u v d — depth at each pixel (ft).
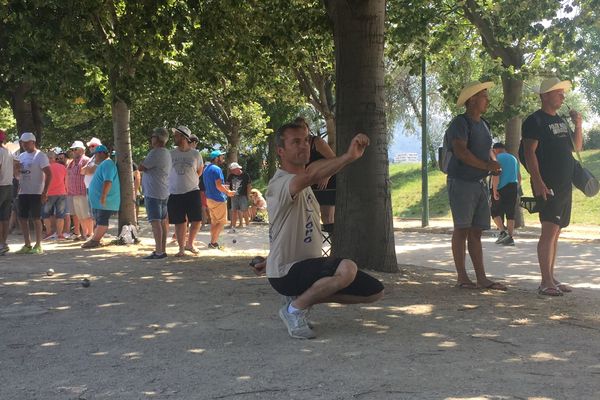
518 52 57.16
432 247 43.73
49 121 101.35
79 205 45.37
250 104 84.89
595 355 14.19
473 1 55.47
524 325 17.19
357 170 27.04
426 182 64.59
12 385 12.69
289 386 12.10
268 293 22.08
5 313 19.60
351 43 26.94
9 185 35.12
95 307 20.34
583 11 50.65
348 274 14.99
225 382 12.48
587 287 25.21
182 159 33.78
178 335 16.47
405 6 53.16
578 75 53.88
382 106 27.30
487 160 23.12
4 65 43.83
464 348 14.76
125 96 38.81
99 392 12.12
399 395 11.46
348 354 14.24
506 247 41.83
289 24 41.16
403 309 19.26
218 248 40.09
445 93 66.33
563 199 22.53
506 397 11.30
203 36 40.91
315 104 71.15
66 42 39.60
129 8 37.42
